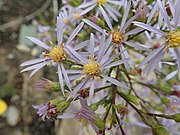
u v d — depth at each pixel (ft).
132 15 0.28
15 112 0.58
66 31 0.35
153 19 0.28
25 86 0.58
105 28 0.28
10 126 0.58
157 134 0.28
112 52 0.28
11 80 0.59
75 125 0.46
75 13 0.36
